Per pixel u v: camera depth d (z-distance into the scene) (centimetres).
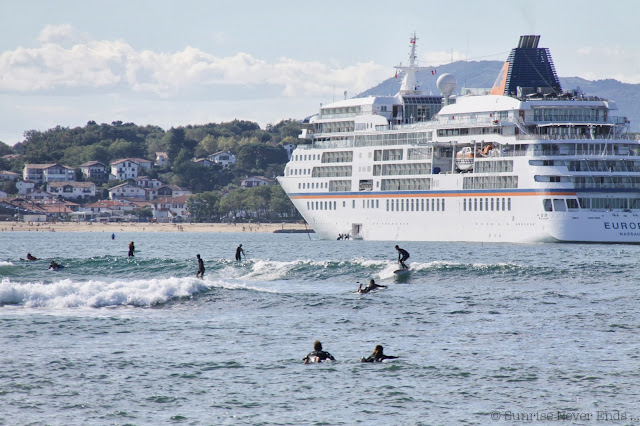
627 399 12588
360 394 12850
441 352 15338
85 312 19088
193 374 13838
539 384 13325
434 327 17675
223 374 13862
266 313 19262
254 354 15162
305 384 13338
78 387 13100
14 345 15638
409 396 12756
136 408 12219
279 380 13538
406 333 17038
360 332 17125
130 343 15938
